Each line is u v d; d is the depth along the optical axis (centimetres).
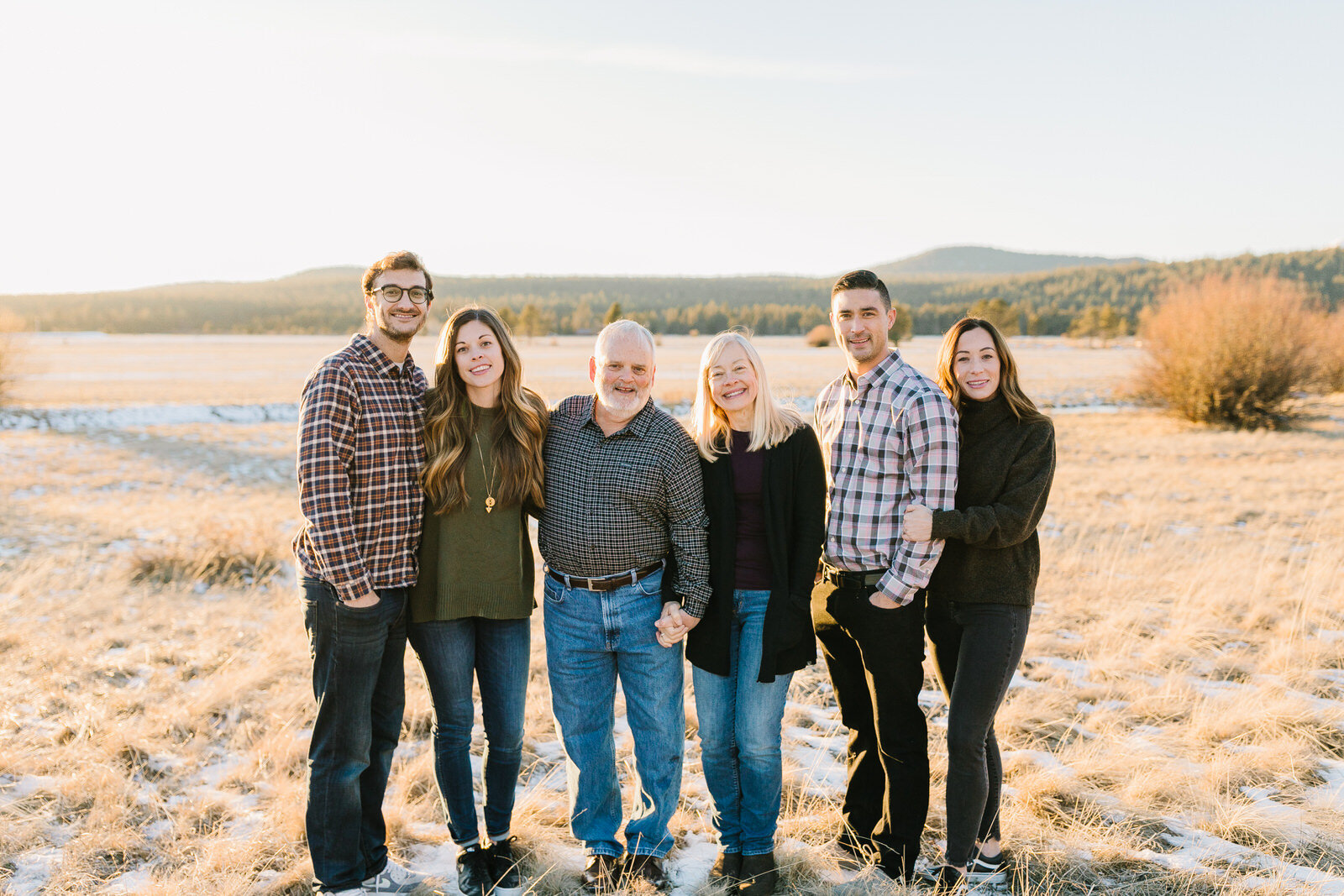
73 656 490
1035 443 277
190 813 322
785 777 360
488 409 290
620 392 279
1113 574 689
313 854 276
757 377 287
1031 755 375
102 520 990
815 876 290
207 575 716
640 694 300
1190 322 2258
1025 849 300
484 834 312
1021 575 278
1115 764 356
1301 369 2162
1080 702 441
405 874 289
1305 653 494
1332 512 1010
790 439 288
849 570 293
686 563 287
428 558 286
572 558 294
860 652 302
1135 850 302
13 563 746
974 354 283
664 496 285
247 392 3120
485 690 302
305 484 262
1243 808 317
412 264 280
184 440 1939
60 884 276
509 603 290
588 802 302
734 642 298
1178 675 458
